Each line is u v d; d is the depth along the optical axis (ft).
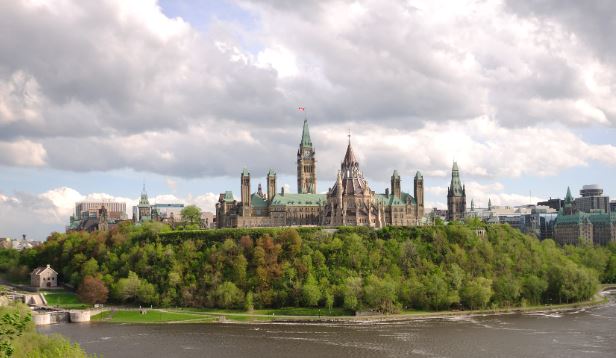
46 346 497.05
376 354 641.40
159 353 650.02
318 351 654.53
